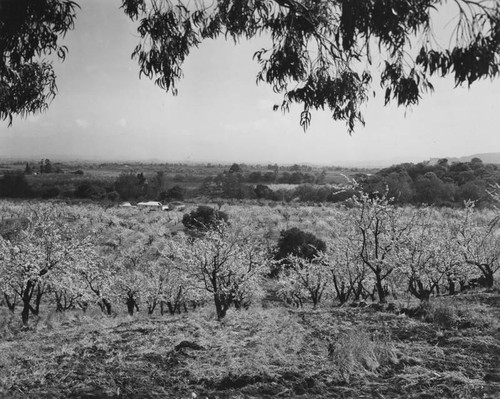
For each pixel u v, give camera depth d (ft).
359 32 13.51
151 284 84.43
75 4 14.88
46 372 19.24
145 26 16.63
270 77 17.47
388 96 14.62
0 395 16.92
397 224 49.60
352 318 28.66
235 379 18.13
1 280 57.98
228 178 444.14
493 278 53.93
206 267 54.80
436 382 17.63
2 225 120.37
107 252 137.39
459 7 12.21
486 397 16.11
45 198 388.78
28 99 18.54
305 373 18.56
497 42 11.93
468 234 54.13
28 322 49.52
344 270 64.54
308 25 16.33
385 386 17.63
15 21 14.33
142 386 17.75
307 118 17.90
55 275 63.16
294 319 28.48
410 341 22.85
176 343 22.75
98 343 23.73
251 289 69.46
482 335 23.25
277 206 297.12
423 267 48.16
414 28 12.92
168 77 17.34
